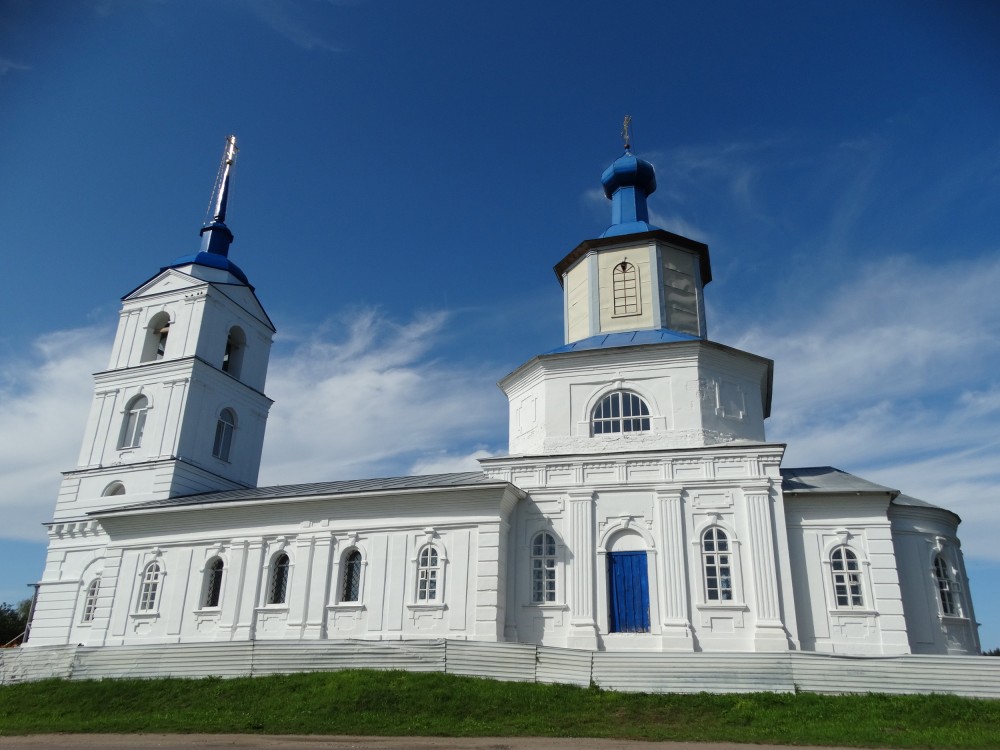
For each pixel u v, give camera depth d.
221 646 24.64
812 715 18.12
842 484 26.61
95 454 39.06
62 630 34.78
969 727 16.77
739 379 29.59
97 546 35.97
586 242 33.94
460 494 27.75
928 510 26.75
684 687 20.77
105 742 16.69
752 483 25.98
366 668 23.33
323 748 15.23
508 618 26.50
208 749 15.27
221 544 31.06
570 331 34.25
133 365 40.66
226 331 42.09
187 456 37.75
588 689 20.91
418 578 27.55
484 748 15.16
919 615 25.45
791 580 24.81
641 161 37.31
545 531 27.36
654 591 25.56
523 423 31.05
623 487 27.06
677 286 33.19
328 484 35.22
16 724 20.06
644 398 28.86
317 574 28.89
